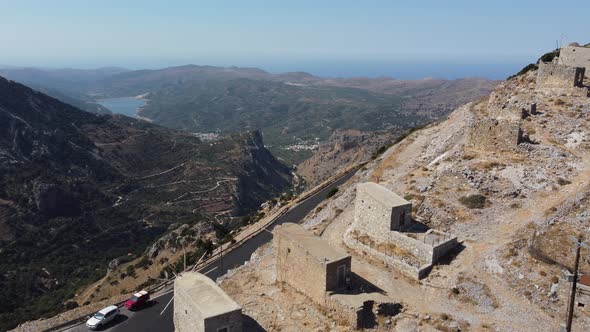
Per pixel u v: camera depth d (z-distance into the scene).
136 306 43.06
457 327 29.91
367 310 31.50
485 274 34.16
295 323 32.84
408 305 32.44
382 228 39.97
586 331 28.09
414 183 48.97
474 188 44.47
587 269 31.58
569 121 52.72
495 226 39.53
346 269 33.78
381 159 71.00
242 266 47.12
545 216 38.31
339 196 62.94
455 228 40.69
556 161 45.56
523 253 34.88
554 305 30.28
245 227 78.50
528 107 56.78
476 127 51.31
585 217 36.19
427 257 36.25
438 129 76.25
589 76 65.44
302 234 37.50
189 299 30.34
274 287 38.03
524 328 29.19
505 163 46.69
